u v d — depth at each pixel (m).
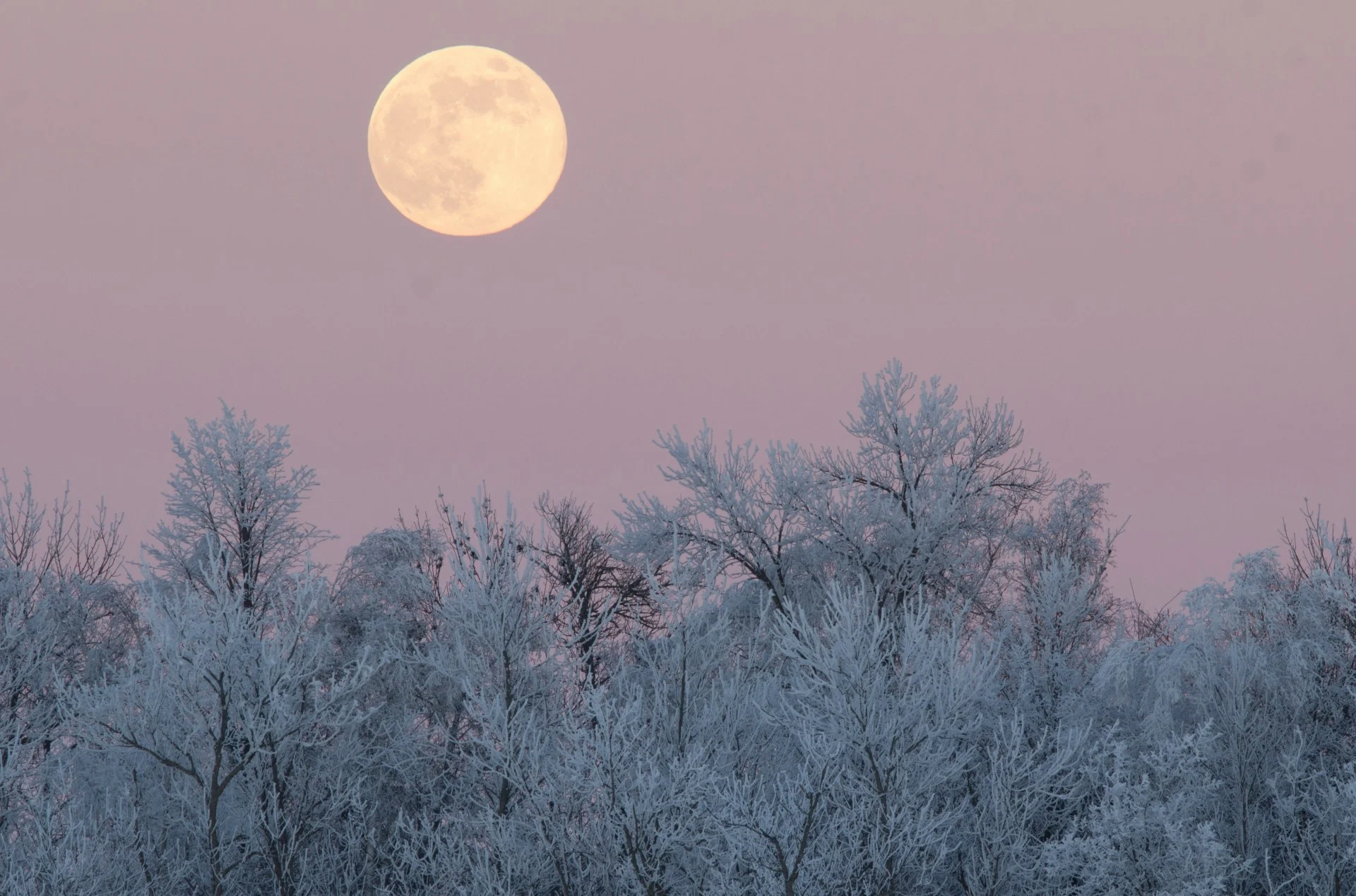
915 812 33.78
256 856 38.50
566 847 33.34
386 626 49.25
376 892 38.28
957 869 37.47
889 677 35.69
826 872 31.28
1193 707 42.25
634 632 38.88
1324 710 40.34
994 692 41.72
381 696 47.53
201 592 40.34
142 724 35.62
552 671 38.06
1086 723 41.84
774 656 36.84
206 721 35.44
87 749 39.09
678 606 37.06
